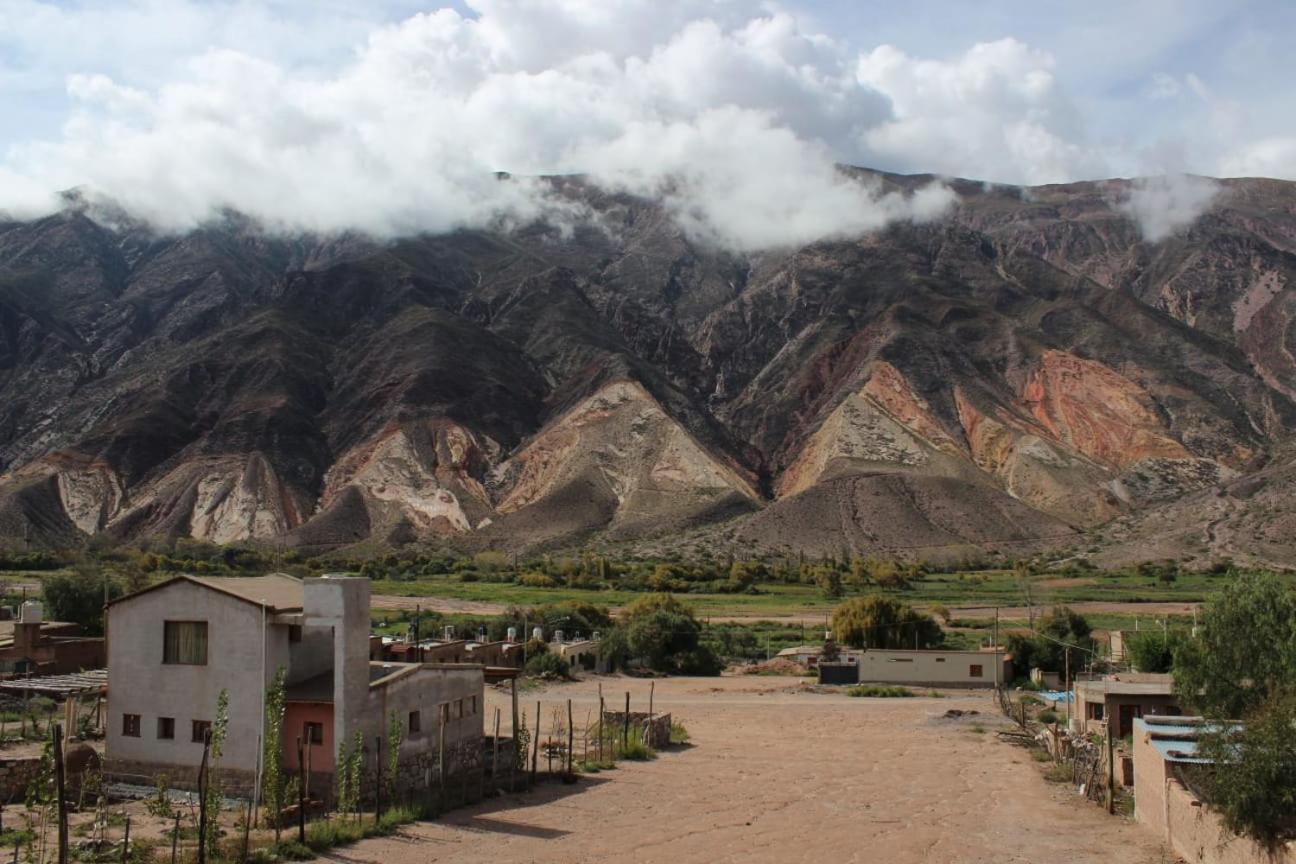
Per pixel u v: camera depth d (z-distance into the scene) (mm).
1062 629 110375
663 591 163250
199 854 31359
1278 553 179500
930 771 56531
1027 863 36281
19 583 133750
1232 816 30781
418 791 43500
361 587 41906
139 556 176750
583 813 43125
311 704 41125
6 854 32062
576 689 90062
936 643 115125
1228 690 42062
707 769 55812
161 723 42156
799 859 36969
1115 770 49875
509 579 176625
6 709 55000
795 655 111938
